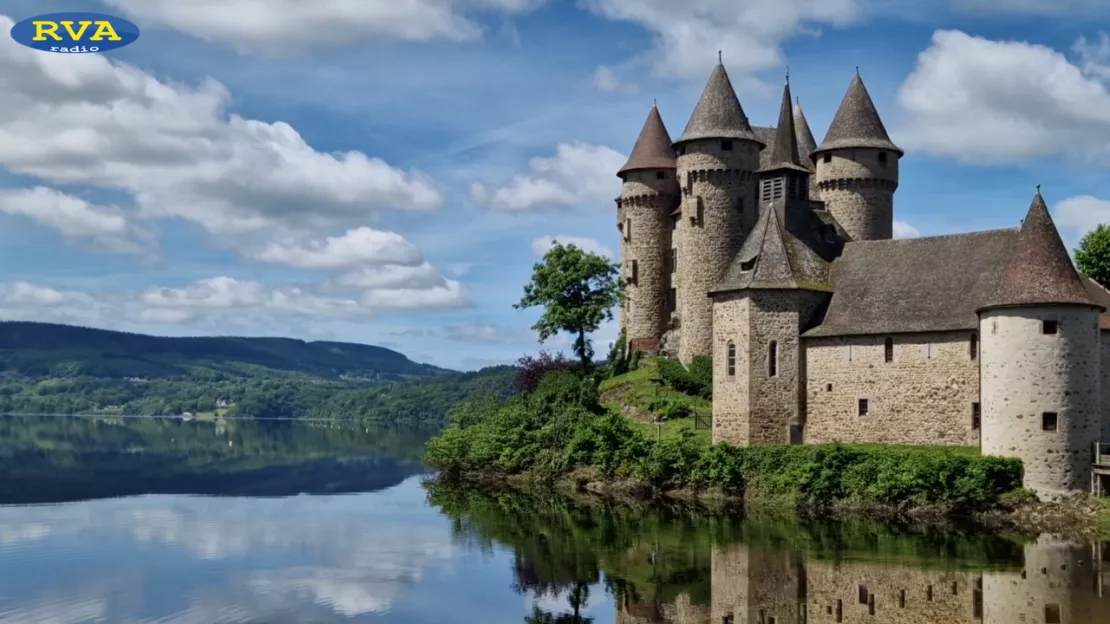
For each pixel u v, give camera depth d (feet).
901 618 109.09
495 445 248.73
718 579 128.47
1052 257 168.45
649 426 236.02
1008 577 126.11
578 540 157.07
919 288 203.82
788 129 229.25
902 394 197.98
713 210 266.77
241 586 128.77
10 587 127.34
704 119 269.03
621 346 311.88
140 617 114.21
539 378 303.48
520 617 113.91
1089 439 164.14
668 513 181.47
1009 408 166.91
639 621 110.83
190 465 298.15
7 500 207.82
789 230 222.48
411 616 114.93
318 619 113.80
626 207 309.01
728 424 210.79
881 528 160.66
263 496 218.38
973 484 164.14
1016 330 166.91
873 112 259.60
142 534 165.58
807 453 183.42
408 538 161.79
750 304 209.77
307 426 615.16
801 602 116.47
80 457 321.93
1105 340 184.55
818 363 208.23
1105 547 143.13
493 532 166.50
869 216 255.91
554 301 302.45
